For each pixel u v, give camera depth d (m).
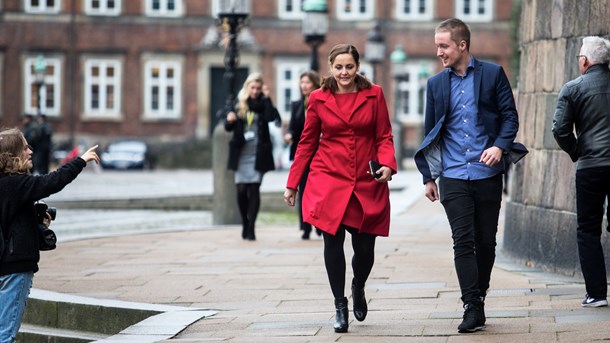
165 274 14.55
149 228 23.97
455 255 9.80
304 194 10.19
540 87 14.41
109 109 64.00
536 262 14.25
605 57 10.81
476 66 9.96
